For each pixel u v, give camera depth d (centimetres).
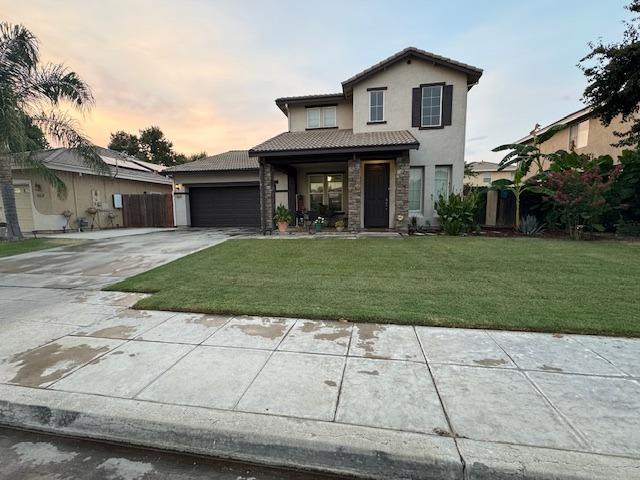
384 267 606
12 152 1002
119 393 237
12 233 1044
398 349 298
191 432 204
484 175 3167
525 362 270
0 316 404
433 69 1153
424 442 182
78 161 1483
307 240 934
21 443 212
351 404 218
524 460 168
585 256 673
